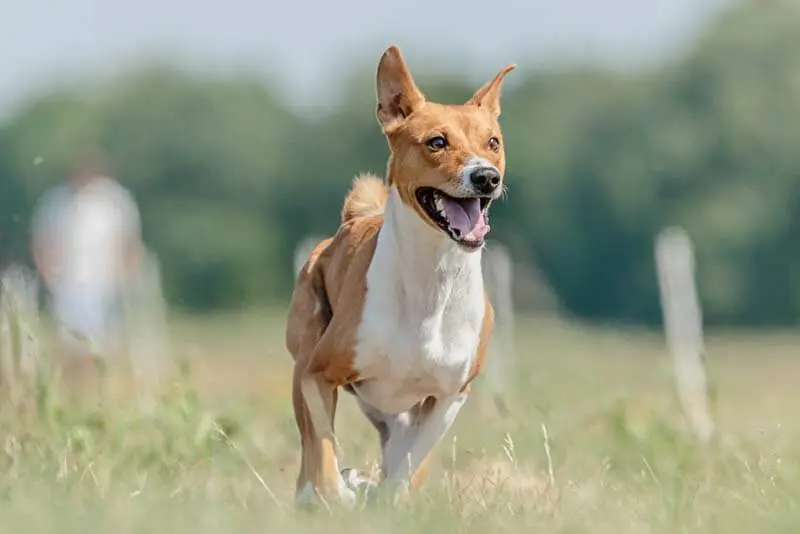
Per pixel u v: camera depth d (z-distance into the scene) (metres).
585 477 9.70
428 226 8.52
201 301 54.62
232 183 55.19
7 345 10.23
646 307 50.91
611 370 18.03
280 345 24.14
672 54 52.97
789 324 50.19
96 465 9.23
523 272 51.28
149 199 55.56
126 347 18.61
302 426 8.97
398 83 8.87
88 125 56.50
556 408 11.66
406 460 8.95
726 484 9.23
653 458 10.44
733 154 50.59
